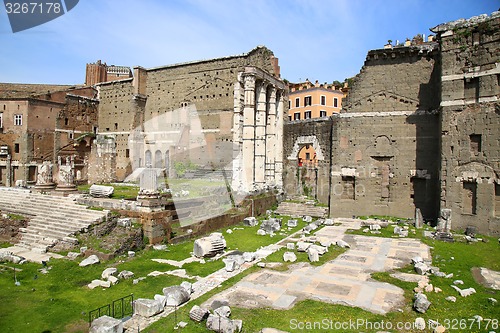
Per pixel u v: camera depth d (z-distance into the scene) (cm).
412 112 3656
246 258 2108
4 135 5438
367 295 1572
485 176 2889
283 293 1598
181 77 5375
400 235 2842
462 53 3012
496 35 2850
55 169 5494
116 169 6053
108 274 1830
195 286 1688
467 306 1452
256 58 4834
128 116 6012
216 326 1248
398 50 3697
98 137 6159
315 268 1964
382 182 3797
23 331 1285
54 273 1884
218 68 4947
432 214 3528
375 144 3819
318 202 4400
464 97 3016
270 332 1234
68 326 1325
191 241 2655
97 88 6481
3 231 2591
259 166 4462
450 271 1911
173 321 1333
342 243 2464
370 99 3856
